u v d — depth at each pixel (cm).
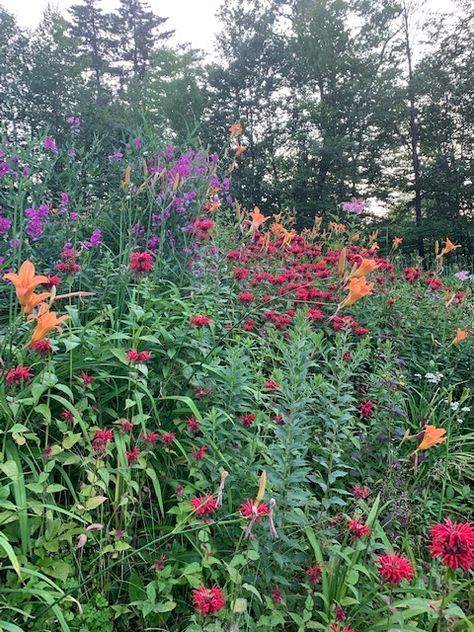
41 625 194
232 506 241
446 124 2391
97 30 3828
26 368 235
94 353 270
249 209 2450
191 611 222
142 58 3888
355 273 270
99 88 2714
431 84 2355
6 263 337
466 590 243
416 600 200
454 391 427
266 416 270
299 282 460
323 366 370
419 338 459
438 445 360
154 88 2784
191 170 472
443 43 2386
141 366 252
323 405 292
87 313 342
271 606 203
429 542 274
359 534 215
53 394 254
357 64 2434
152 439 240
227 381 276
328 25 2500
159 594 218
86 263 382
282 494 222
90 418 262
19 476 206
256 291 436
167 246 457
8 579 199
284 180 2523
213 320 328
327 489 248
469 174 2242
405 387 358
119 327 336
